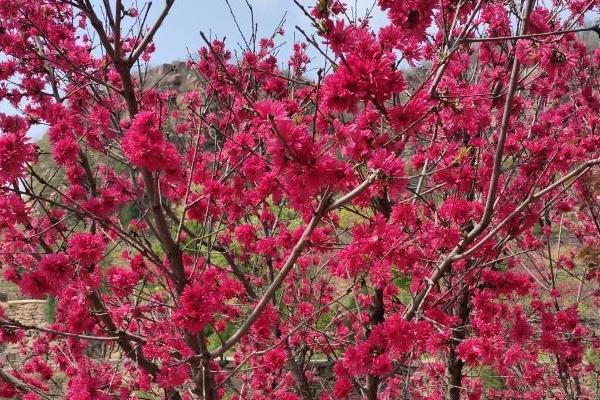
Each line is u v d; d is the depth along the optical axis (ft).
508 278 14.44
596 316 29.66
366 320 18.57
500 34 16.42
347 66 7.10
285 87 17.93
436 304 14.33
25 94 17.43
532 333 15.03
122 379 16.83
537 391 21.54
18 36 17.08
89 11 9.92
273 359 16.21
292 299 23.39
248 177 14.26
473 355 13.34
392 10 8.57
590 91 20.12
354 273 14.61
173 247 11.81
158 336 14.24
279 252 21.07
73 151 13.12
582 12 10.83
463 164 13.57
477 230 11.09
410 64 9.07
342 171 7.16
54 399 20.89
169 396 16.08
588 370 26.30
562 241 33.68
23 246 13.65
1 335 15.90
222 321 18.35
